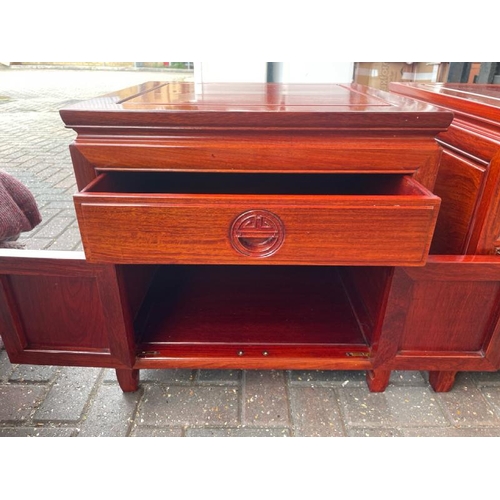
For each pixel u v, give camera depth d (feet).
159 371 2.88
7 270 2.23
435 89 3.16
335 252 1.99
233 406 2.61
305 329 2.78
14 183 2.99
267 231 1.94
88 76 19.27
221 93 2.81
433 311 2.38
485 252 2.40
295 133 2.00
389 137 2.04
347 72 5.01
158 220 1.91
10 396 2.64
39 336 2.47
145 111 1.92
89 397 2.65
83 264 2.17
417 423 2.51
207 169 2.06
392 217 1.90
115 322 2.33
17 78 18.83
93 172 2.09
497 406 2.65
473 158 2.44
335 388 2.76
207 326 2.80
